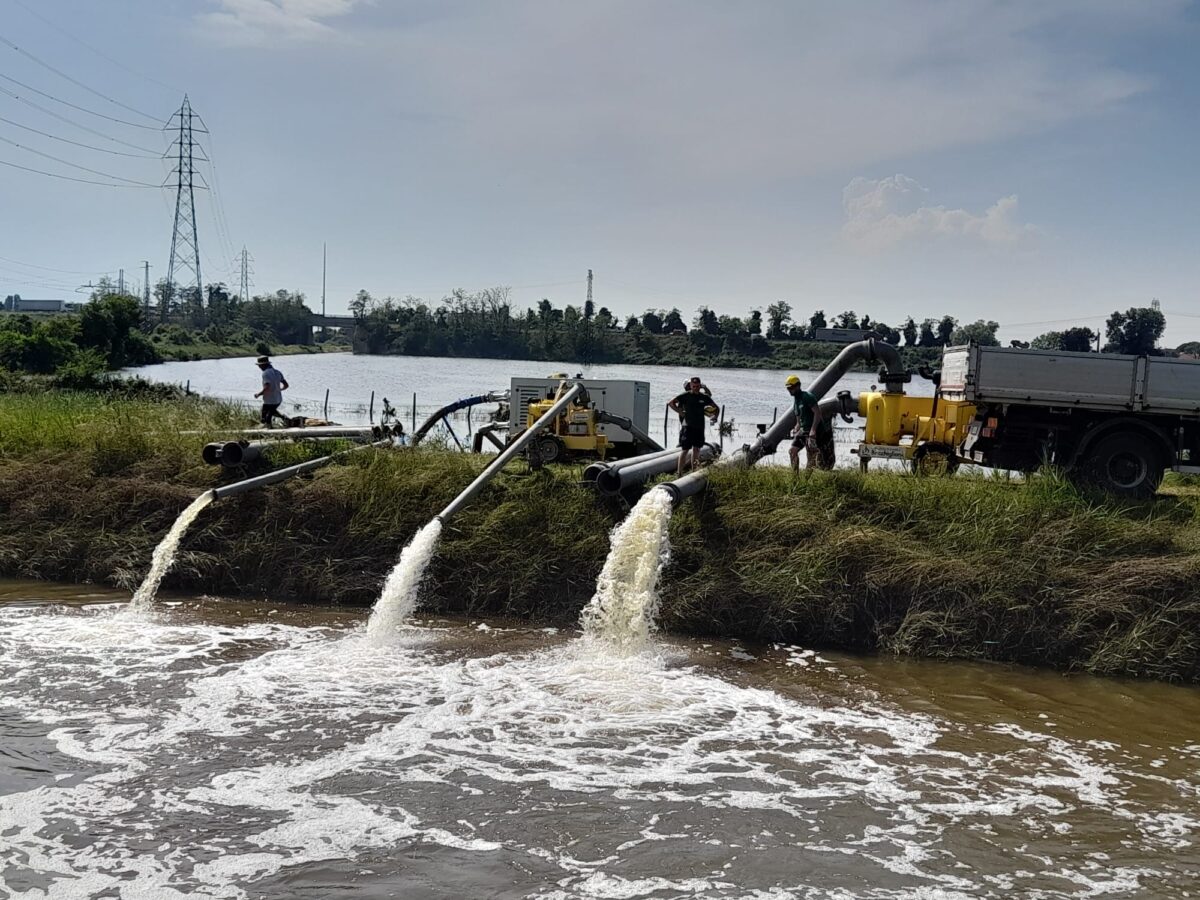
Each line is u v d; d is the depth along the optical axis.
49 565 13.73
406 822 7.02
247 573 13.41
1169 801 7.85
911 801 7.69
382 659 10.73
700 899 6.15
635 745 8.61
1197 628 11.32
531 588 12.73
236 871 6.29
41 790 7.32
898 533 12.77
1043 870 6.68
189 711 8.97
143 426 16.70
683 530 12.88
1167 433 15.06
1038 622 11.66
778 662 11.24
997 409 15.44
